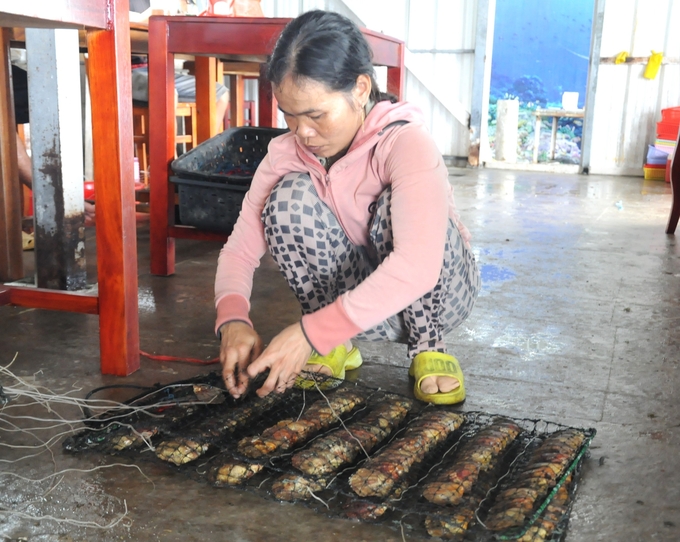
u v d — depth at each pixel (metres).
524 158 8.87
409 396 1.55
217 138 2.79
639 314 2.22
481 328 2.05
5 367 1.63
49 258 2.03
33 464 1.19
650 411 1.49
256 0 2.73
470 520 1.02
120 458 1.22
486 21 7.19
